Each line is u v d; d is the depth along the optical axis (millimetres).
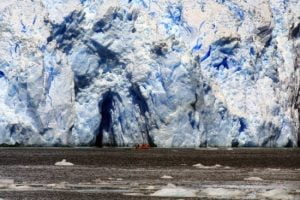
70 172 165125
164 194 117562
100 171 170125
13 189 123812
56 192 120000
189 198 113000
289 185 138125
